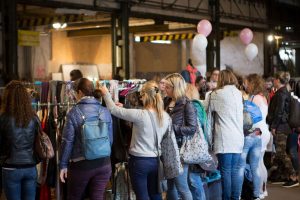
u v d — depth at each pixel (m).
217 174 5.25
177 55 17.34
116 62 9.58
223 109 5.09
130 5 9.58
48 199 4.68
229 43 15.38
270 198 6.26
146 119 4.18
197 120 4.59
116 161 4.66
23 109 3.86
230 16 12.98
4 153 3.88
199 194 4.77
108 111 4.14
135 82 5.14
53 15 11.55
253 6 14.09
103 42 15.26
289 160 6.95
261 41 14.89
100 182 4.01
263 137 5.90
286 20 15.74
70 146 3.92
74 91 4.68
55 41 14.61
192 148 4.56
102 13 9.68
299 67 16.84
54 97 4.74
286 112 6.68
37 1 7.72
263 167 6.12
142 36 16.17
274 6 15.02
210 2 12.27
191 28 14.22
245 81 6.20
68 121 3.94
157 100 4.25
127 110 4.23
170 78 4.57
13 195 3.90
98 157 3.91
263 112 5.93
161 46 17.00
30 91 4.89
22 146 3.86
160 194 4.41
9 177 3.88
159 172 4.27
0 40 7.51
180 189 4.55
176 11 11.04
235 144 5.09
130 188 4.62
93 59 15.63
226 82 5.19
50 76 14.38
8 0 7.30
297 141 6.86
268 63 14.83
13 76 7.09
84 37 15.51
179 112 4.49
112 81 4.86
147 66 16.50
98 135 3.92
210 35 12.34
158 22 12.27
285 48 16.45
